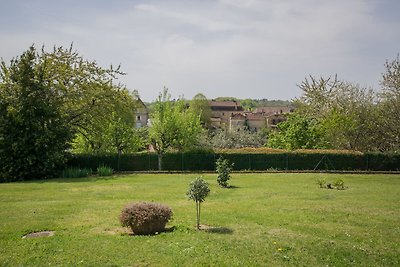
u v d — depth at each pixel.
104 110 36.56
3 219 12.42
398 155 36.88
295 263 7.96
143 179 27.73
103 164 35.50
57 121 31.06
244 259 8.08
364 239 10.09
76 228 11.19
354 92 47.12
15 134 28.75
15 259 8.09
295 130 44.88
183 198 17.59
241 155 36.84
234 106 120.62
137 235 10.18
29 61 29.39
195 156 36.66
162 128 37.62
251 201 16.64
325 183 24.86
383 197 18.25
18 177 28.28
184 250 8.62
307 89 51.69
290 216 13.11
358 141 43.56
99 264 7.75
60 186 23.00
